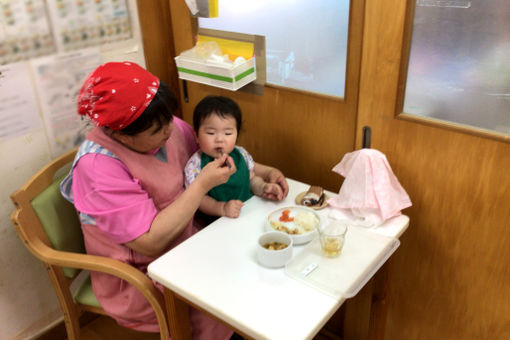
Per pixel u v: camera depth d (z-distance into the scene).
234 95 1.57
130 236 1.11
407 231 1.33
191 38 1.58
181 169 1.33
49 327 1.66
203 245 1.11
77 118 1.50
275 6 1.31
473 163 1.11
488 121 1.06
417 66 1.12
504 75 1.00
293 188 1.34
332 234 1.09
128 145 1.15
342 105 1.30
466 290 1.28
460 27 1.02
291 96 1.40
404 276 1.40
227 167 1.16
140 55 1.63
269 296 0.95
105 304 1.30
